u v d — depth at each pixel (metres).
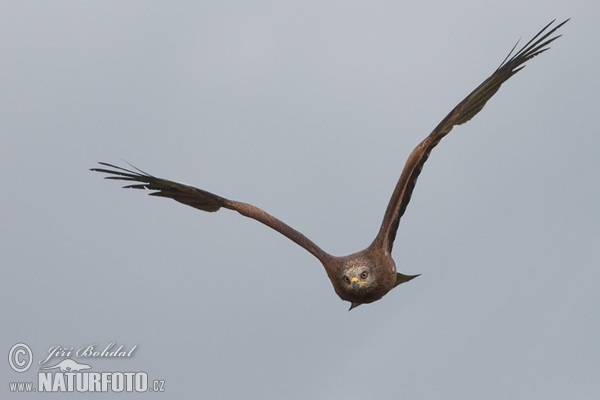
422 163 18.00
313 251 18.11
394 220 17.91
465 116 18.23
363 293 17.77
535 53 18.34
